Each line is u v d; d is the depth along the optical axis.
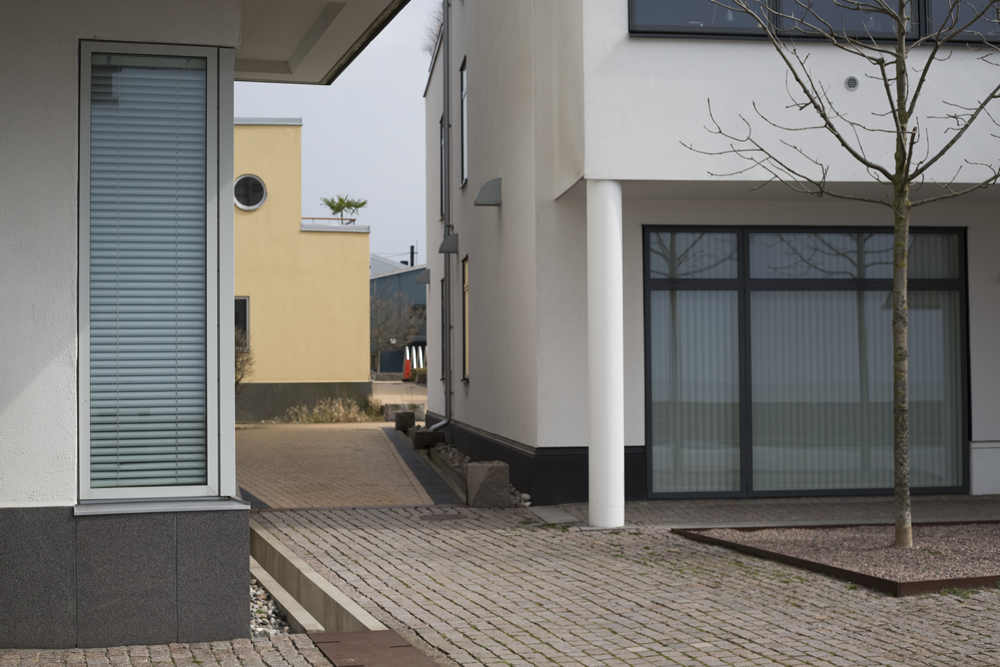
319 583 6.75
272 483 12.42
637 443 10.95
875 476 11.36
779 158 9.47
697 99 9.41
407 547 8.18
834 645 5.15
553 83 10.70
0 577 5.23
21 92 5.32
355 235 22.69
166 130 5.58
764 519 9.72
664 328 11.09
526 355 11.34
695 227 11.06
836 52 9.55
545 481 10.75
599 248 9.35
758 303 11.22
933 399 11.45
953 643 5.18
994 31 9.61
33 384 5.30
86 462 5.43
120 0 5.46
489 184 12.79
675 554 7.84
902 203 7.71
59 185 5.35
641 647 5.13
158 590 5.37
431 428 16.64
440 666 4.79
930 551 7.36
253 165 22.41
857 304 11.35
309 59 8.73
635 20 9.34
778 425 11.23
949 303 11.51
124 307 5.53
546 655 4.98
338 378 22.66
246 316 22.38
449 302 17.55
